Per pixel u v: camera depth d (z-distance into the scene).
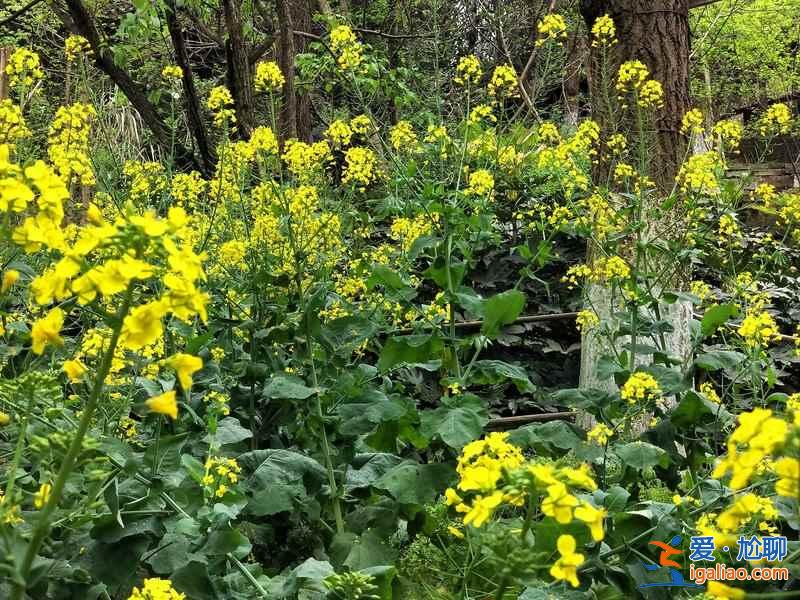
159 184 4.30
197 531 2.44
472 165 4.87
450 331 3.29
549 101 10.49
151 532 2.48
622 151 4.73
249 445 3.69
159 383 2.80
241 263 3.85
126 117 7.42
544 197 6.68
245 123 6.79
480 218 3.45
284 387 3.19
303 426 3.48
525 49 8.98
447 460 3.36
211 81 10.07
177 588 2.47
